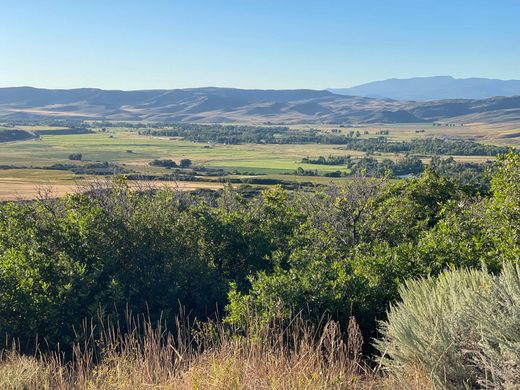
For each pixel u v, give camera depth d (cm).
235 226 1875
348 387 533
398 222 1725
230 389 498
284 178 13275
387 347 576
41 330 1259
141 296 1522
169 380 537
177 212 1892
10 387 625
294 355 565
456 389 503
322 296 1003
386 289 991
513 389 460
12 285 1280
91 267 1530
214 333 827
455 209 1667
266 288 1080
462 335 531
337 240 1680
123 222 1642
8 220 1706
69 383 623
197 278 1583
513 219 1115
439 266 1018
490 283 563
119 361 589
